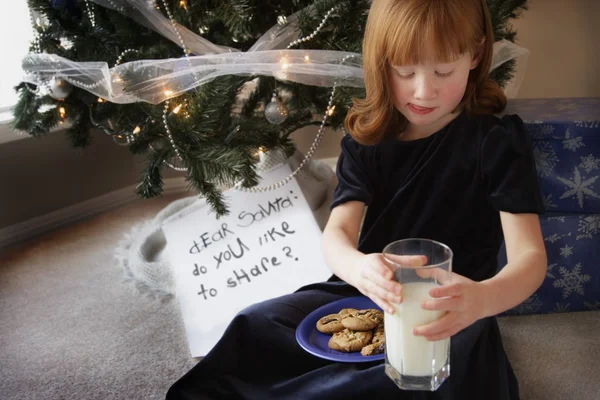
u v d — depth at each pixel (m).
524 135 1.06
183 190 2.13
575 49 1.80
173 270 1.42
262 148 1.40
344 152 1.15
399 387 0.86
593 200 1.27
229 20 1.27
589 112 1.28
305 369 1.01
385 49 0.97
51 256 1.75
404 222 1.11
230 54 1.29
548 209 1.30
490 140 1.04
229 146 1.35
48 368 1.29
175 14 1.36
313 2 1.29
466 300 0.83
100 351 1.34
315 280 1.36
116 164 2.07
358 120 1.08
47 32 1.44
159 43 1.43
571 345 1.25
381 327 1.00
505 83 1.45
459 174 1.07
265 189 1.46
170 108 1.34
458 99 1.00
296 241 1.41
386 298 0.83
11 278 1.65
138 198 2.13
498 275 0.92
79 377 1.26
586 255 1.30
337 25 1.31
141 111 1.43
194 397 1.01
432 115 1.01
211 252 1.42
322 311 1.06
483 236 1.09
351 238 1.08
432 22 0.92
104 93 1.34
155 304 1.49
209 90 1.30
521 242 0.99
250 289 1.37
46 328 1.43
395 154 1.11
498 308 0.88
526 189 1.01
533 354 1.23
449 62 0.95
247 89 1.72
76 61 1.42
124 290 1.56
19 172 1.84
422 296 0.81
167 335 1.38
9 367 1.30
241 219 1.44
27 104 1.49
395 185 1.13
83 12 1.42
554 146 1.25
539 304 1.34
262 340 1.04
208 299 1.37
